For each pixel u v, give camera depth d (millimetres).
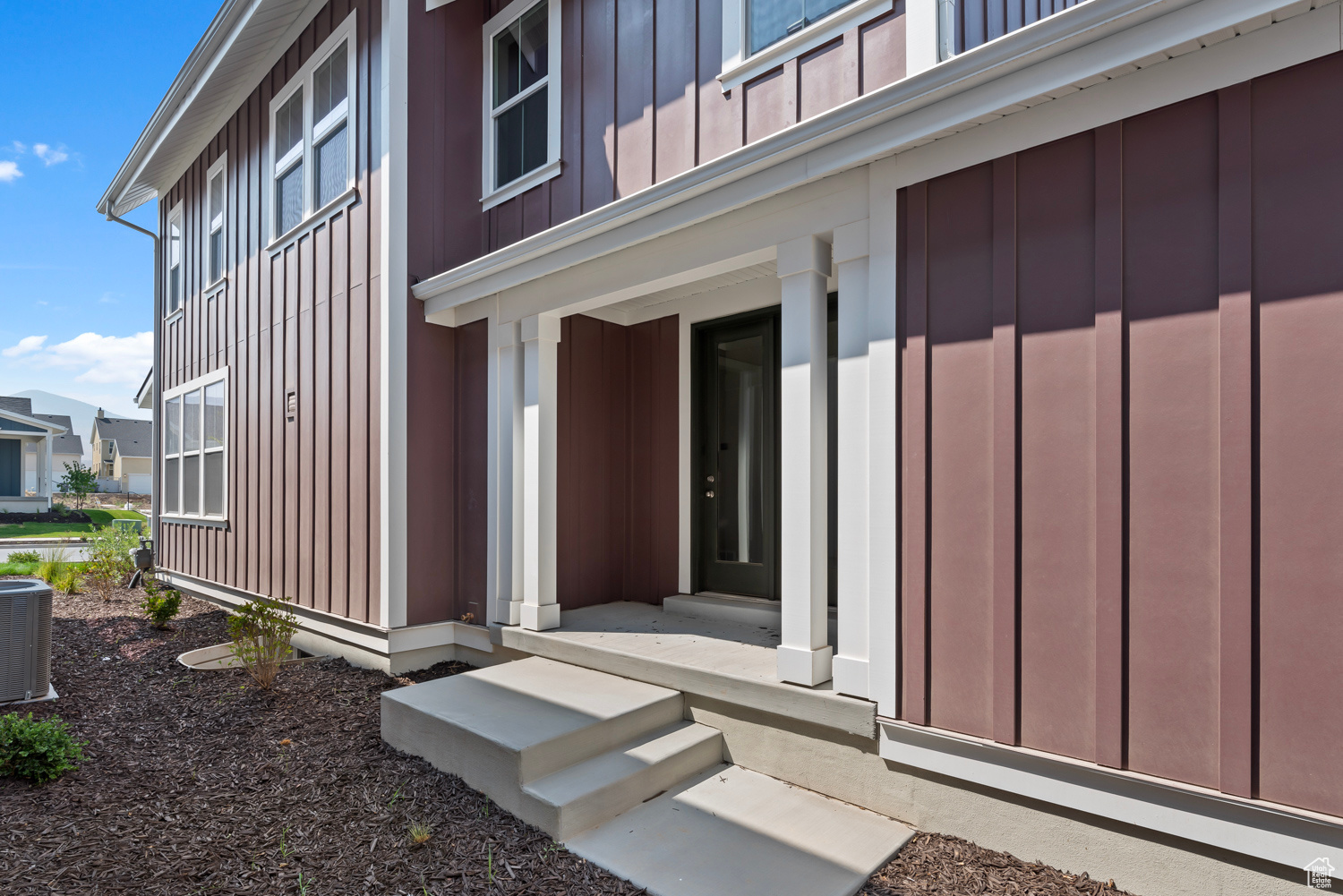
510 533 5117
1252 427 2225
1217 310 2314
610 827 3008
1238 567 2234
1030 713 2676
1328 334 2109
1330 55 2113
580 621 5152
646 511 6031
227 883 2568
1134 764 2430
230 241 8047
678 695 3896
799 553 3428
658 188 3848
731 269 3965
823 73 3639
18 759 3324
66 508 28531
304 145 6512
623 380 6227
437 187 5586
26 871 2559
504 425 5184
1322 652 2096
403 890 2547
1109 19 2336
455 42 5754
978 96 2717
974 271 2875
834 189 3348
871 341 3150
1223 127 2293
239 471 7590
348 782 3414
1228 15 2174
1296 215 2168
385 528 5277
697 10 4270
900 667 3025
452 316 5605
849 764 3229
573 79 5051
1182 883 2377
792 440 3490
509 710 3633
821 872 2652
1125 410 2488
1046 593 2652
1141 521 2443
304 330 6465
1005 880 2590
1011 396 2746
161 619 6621
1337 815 2061
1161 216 2430
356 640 5516
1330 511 2092
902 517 3043
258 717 4297
